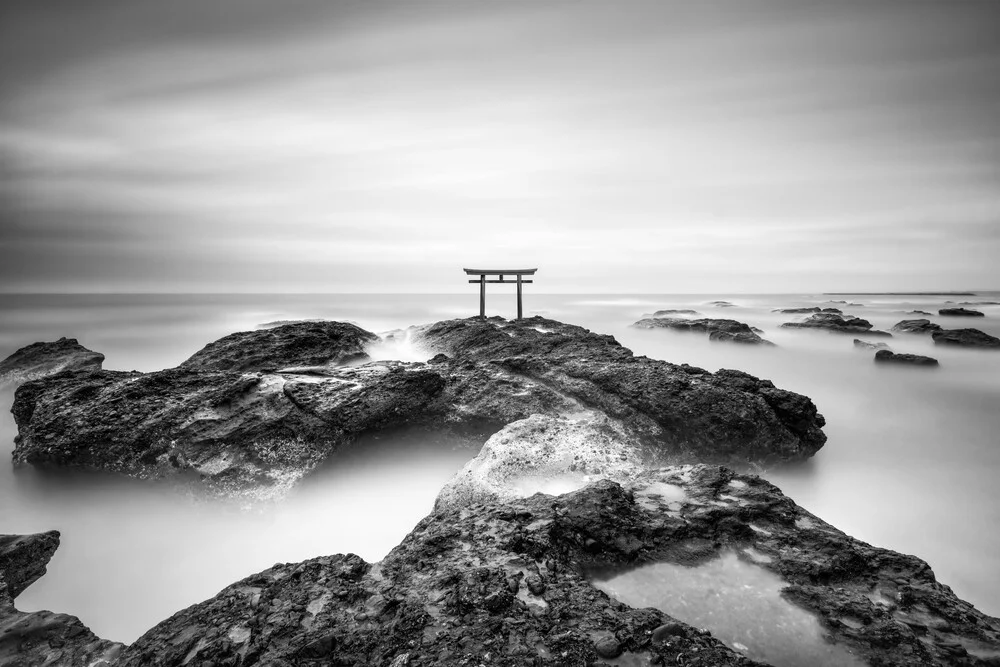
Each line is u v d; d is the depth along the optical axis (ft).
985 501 46.96
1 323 161.38
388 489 47.80
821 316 144.77
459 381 51.96
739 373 51.13
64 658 22.50
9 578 30.96
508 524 24.88
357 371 50.06
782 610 19.88
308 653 17.53
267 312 200.03
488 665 16.24
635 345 120.37
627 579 22.06
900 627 18.62
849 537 24.16
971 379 87.61
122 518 42.22
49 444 42.34
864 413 70.59
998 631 18.72
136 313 194.59
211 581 36.68
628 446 44.29
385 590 21.01
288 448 42.14
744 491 28.07
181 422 42.24
